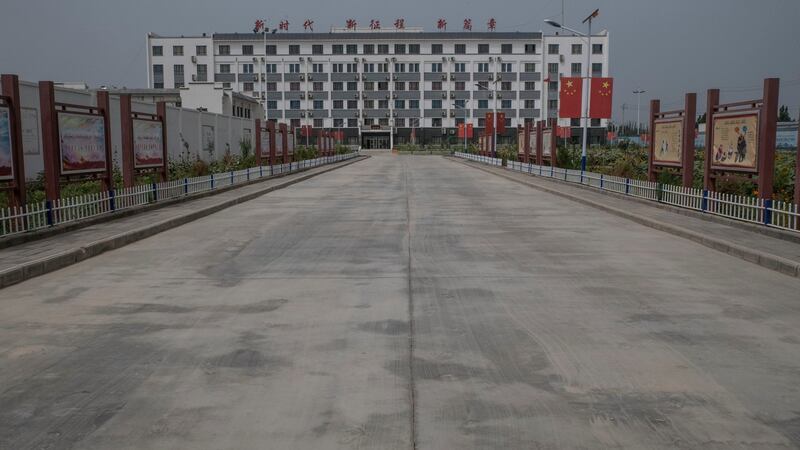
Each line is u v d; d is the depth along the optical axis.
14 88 13.19
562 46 108.31
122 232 13.55
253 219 17.56
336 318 7.49
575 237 14.14
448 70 109.00
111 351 6.30
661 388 5.28
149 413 4.82
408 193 26.56
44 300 8.43
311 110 109.88
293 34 108.50
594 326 7.12
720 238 12.91
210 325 7.20
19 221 12.88
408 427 4.55
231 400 5.05
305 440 4.35
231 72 108.75
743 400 5.03
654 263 11.03
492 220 17.28
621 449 4.21
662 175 21.84
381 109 109.94
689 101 19.39
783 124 55.59
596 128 108.25
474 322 7.30
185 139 31.42
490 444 4.28
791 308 7.94
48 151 14.81
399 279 9.68
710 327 7.07
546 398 5.07
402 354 6.16
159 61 108.38
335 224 16.41
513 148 66.12
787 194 16.97
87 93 22.73
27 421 4.69
